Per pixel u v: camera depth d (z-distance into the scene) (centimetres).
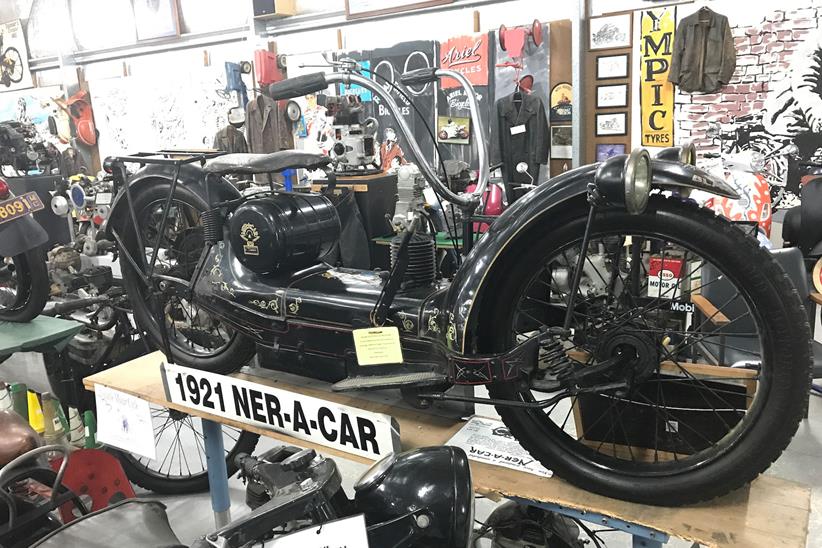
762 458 121
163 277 203
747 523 125
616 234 130
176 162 197
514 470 147
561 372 142
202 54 547
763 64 371
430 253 169
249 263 183
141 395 196
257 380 196
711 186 120
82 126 611
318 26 487
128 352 281
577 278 133
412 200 354
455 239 185
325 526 113
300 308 171
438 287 167
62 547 142
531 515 170
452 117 447
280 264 180
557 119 420
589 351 145
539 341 136
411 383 151
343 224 388
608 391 139
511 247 138
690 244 123
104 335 293
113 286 309
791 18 358
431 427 166
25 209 250
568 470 138
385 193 396
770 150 379
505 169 431
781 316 117
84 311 306
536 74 416
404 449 154
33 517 174
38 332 247
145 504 157
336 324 165
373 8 458
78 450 214
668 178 119
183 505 271
